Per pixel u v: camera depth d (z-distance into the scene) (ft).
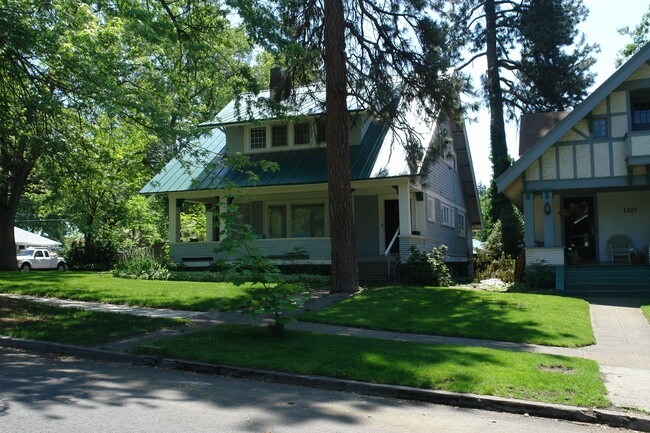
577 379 23.62
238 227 33.99
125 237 108.06
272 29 42.73
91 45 36.11
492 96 91.71
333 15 53.93
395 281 66.85
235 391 22.80
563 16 88.43
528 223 61.52
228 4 41.34
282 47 42.75
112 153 49.14
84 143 44.37
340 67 54.03
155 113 38.68
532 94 93.91
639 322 40.47
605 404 20.49
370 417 19.61
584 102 58.23
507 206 89.35
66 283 59.72
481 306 44.50
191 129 40.78
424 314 41.47
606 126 60.08
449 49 58.03
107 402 20.42
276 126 78.54
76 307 44.14
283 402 21.25
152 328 35.47
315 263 69.67
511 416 20.40
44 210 88.17
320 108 63.21
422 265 64.95
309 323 39.32
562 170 60.90
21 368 26.35
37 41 36.99
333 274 54.19
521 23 90.12
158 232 118.21
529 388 22.26
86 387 22.71
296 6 53.78
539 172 61.57
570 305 45.34
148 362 27.99
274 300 30.91
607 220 67.87
